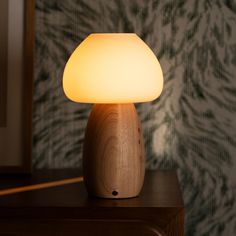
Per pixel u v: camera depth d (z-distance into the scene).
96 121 1.42
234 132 1.76
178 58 1.75
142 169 1.44
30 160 1.70
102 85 1.34
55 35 1.75
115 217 1.34
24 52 1.70
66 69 1.42
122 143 1.41
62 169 1.75
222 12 1.74
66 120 1.76
